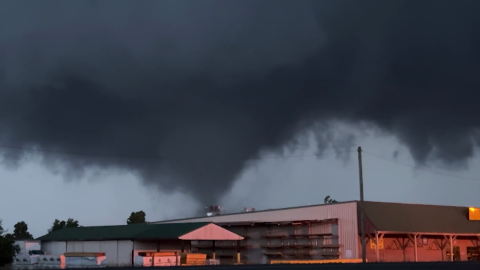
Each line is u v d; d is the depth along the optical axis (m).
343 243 61.97
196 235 62.22
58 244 74.94
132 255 63.44
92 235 71.56
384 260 62.12
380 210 63.00
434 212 68.19
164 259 58.91
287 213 68.38
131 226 72.62
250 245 72.00
